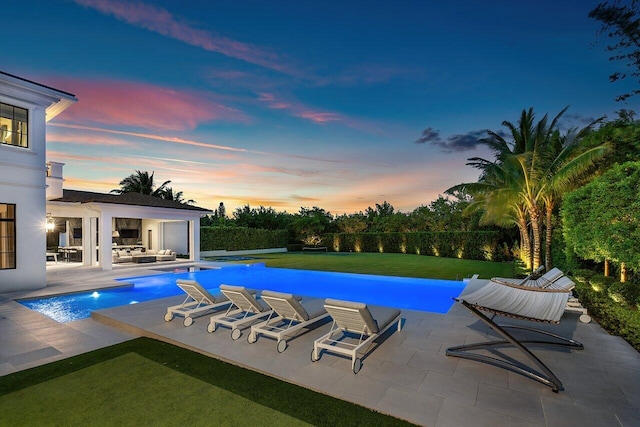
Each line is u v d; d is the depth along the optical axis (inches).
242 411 141.6
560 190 575.5
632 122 548.4
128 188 1660.9
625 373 176.7
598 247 289.6
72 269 653.3
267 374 177.8
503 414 137.5
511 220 805.9
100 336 246.7
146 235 1112.2
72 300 418.9
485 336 238.5
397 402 146.6
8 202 425.1
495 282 241.3
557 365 187.2
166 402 149.6
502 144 729.6
